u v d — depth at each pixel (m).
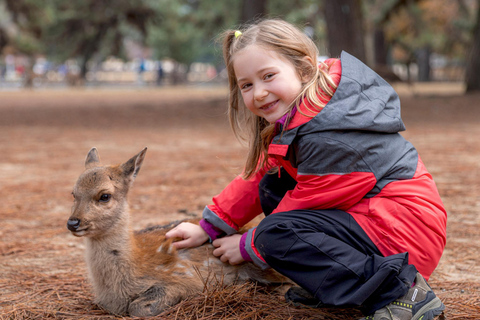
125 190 3.56
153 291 3.36
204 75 65.44
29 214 5.93
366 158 3.03
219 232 3.68
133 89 44.72
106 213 3.41
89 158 4.07
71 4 39.03
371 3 37.88
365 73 3.27
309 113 3.06
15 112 20.61
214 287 3.45
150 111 20.91
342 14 18.64
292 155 3.19
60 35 39.75
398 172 3.13
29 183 7.57
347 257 2.89
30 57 49.81
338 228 3.01
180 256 3.62
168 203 6.29
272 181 3.55
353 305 2.79
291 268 3.00
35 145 11.52
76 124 16.30
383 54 44.84
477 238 4.77
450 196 6.32
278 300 3.44
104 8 38.59
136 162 3.66
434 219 3.03
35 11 33.06
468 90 25.91
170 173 8.17
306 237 2.95
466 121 15.09
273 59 3.15
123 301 3.41
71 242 4.93
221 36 3.68
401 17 38.59
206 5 40.25
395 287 2.82
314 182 3.06
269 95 3.18
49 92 39.03
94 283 3.50
